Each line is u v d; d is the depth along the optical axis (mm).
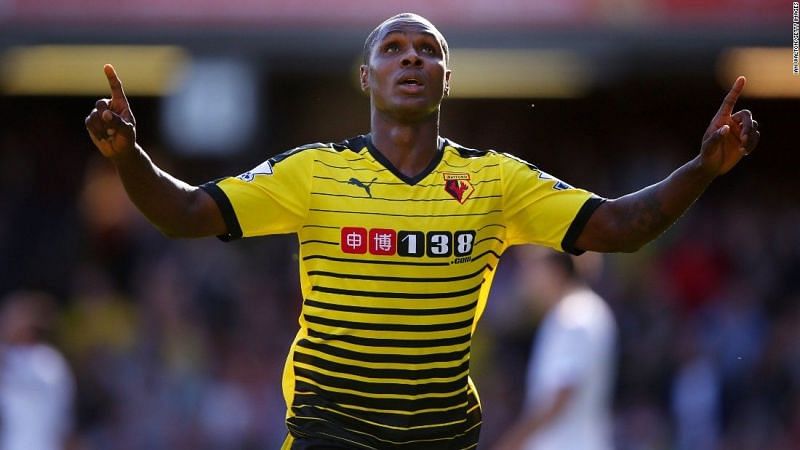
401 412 15375
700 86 50031
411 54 15547
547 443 25938
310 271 15453
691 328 42719
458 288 15438
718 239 45938
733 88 15016
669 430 41188
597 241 15672
